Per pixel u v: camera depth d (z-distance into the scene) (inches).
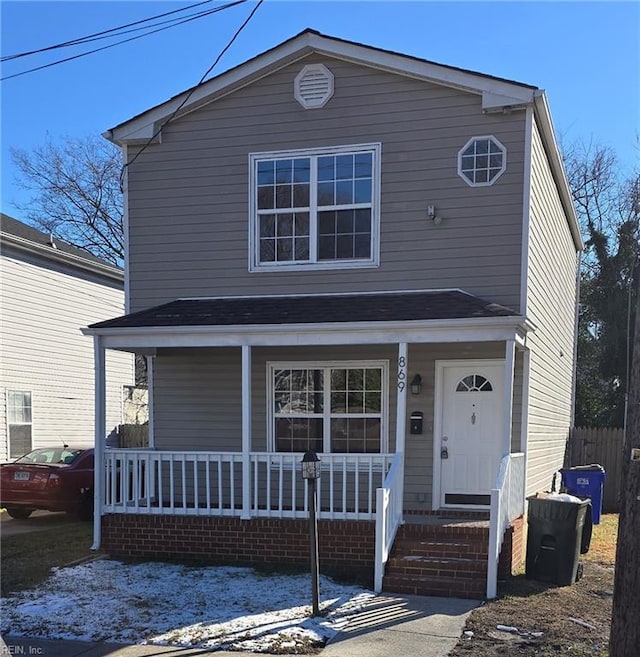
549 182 438.0
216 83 394.9
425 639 220.2
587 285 992.2
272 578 299.9
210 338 342.0
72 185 1195.9
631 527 162.7
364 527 314.5
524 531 351.6
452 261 364.8
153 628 234.1
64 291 649.6
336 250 385.7
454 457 374.9
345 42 375.2
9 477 452.4
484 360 372.2
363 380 390.0
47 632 231.3
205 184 403.2
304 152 388.5
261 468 401.4
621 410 905.5
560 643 214.2
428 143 370.0
